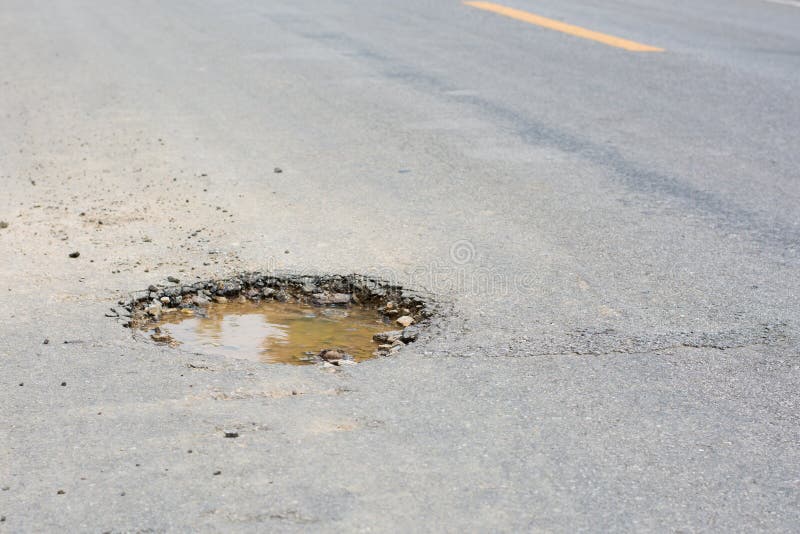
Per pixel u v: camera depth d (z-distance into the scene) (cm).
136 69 1187
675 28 1507
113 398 434
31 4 1738
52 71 1176
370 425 412
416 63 1231
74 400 432
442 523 345
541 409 425
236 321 530
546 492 365
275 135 905
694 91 1082
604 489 367
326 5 1714
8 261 598
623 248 628
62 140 886
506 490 365
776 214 696
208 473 374
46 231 653
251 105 1016
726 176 783
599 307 535
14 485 368
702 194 739
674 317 522
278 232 652
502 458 387
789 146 869
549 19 1589
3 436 402
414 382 450
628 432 407
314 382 451
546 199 728
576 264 600
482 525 344
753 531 343
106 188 748
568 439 402
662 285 567
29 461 384
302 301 557
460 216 688
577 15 1634
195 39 1385
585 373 459
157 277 575
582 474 377
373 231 655
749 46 1355
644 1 1806
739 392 442
